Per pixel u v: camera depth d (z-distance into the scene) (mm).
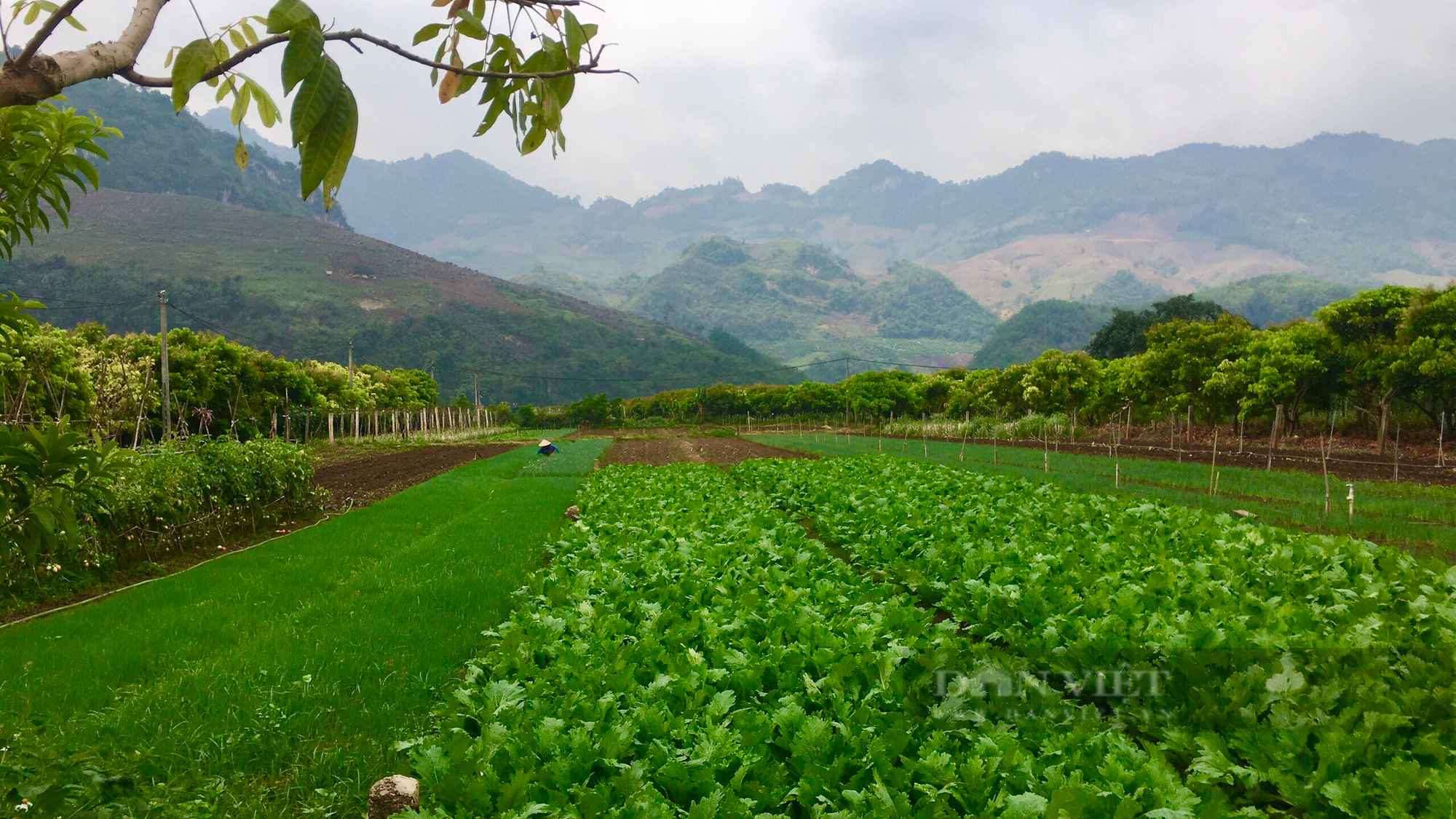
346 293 179000
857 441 47250
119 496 11398
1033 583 8195
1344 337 28562
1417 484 19391
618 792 4301
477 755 4504
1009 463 26891
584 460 34094
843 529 13625
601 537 12242
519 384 159500
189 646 7688
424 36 1890
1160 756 4566
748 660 6258
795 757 4707
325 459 36375
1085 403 38438
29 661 6984
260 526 16312
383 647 7418
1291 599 7742
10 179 3420
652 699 5547
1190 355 34031
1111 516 12922
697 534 11969
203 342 34031
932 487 17359
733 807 4141
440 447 50156
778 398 78375
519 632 6793
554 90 1978
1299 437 33188
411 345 156125
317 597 9812
